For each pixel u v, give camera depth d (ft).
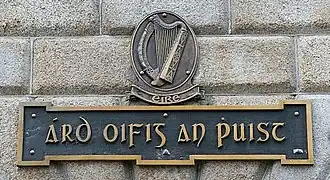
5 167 22.54
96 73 23.11
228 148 22.15
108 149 22.31
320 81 22.80
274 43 23.12
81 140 22.39
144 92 22.74
